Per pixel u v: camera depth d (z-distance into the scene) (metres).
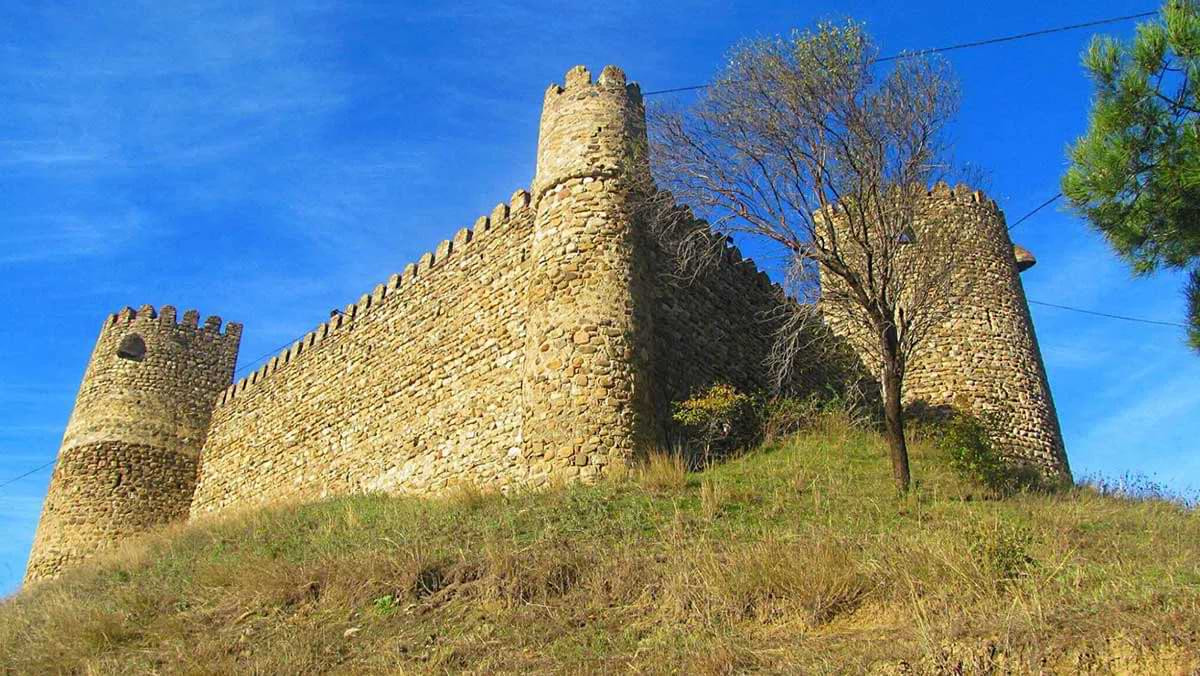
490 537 12.74
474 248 22.05
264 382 29.03
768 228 15.95
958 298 23.44
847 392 22.17
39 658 11.24
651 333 17.48
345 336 25.66
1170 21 11.26
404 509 17.00
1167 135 11.34
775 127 16.12
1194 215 11.41
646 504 13.70
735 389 20.44
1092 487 16.88
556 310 17.14
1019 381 24.44
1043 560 9.84
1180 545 10.88
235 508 26.77
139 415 32.06
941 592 8.91
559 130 19.09
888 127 16.08
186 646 10.79
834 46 16.33
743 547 11.04
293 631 10.87
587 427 15.83
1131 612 7.57
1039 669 6.96
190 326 34.66
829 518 12.59
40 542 30.25
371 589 11.61
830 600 9.30
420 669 9.17
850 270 16.48
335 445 24.09
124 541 26.17
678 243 19.73
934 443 17.33
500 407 19.11
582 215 17.92
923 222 21.50
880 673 7.39
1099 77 11.70
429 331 22.31
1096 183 11.65
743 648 8.52
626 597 10.42
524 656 9.25
